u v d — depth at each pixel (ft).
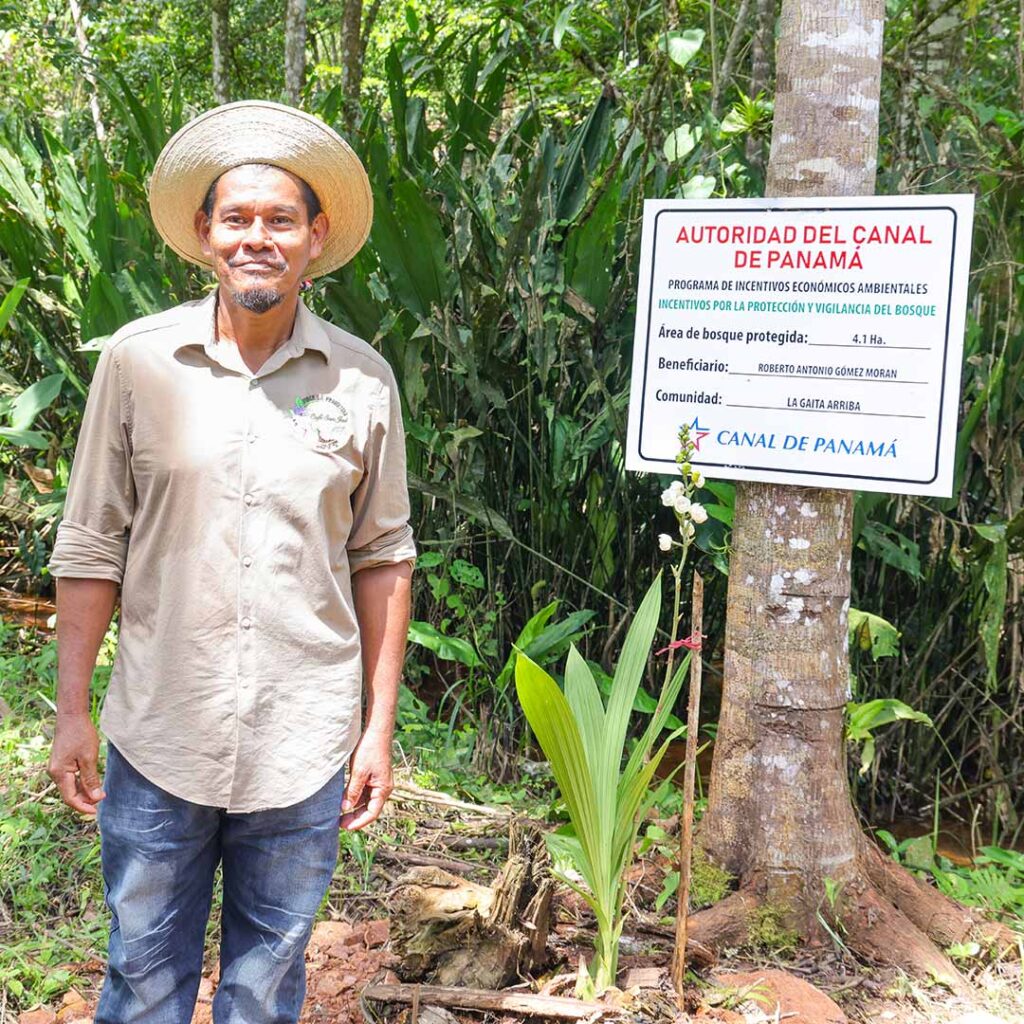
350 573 6.01
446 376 12.90
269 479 5.29
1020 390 11.12
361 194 5.80
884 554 10.87
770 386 8.15
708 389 8.34
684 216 8.30
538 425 13.12
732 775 8.79
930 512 11.85
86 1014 7.43
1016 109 14.70
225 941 5.82
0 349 17.33
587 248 12.23
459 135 15.16
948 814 12.23
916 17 14.30
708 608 13.52
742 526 8.70
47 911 8.74
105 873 5.57
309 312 5.60
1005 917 9.33
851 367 7.90
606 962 7.66
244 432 5.28
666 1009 7.33
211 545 5.26
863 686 11.91
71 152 18.40
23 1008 7.55
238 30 39.24
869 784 12.26
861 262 7.80
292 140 5.36
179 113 14.35
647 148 12.37
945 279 7.59
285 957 5.64
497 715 12.30
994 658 9.98
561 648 11.91
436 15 27.89
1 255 15.53
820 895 8.50
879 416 7.84
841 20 8.00
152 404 5.25
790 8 8.16
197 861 5.60
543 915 7.89
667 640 13.05
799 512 8.38
